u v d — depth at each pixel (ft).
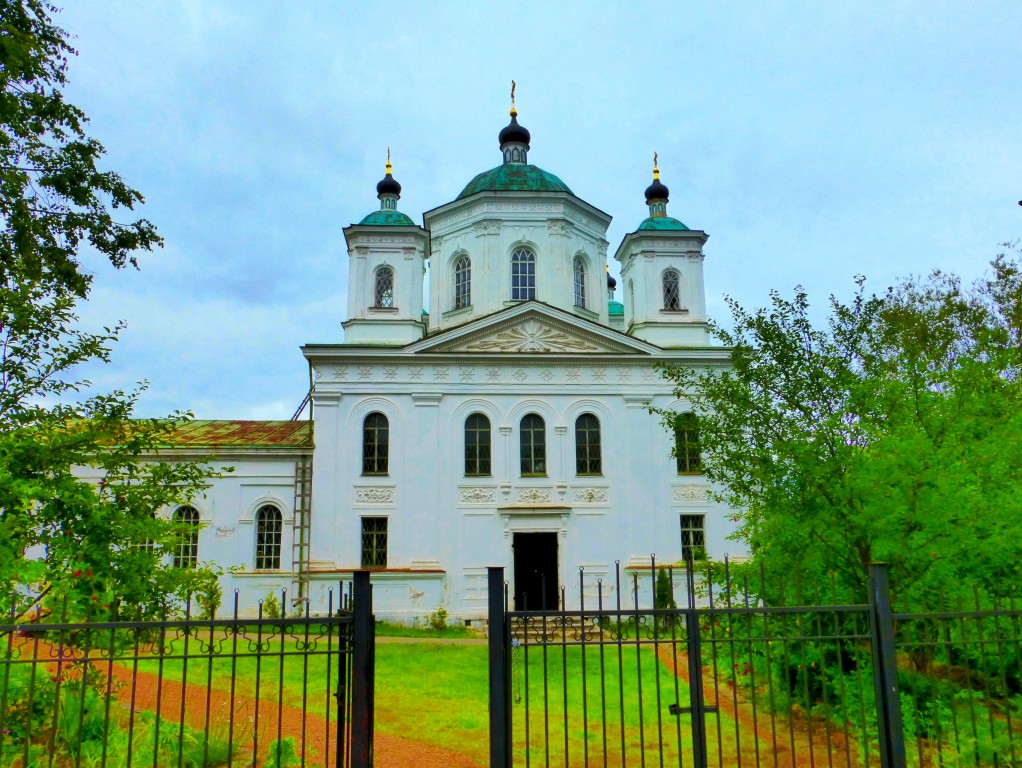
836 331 45.37
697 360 100.48
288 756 32.24
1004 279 92.12
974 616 29.09
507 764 24.93
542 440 98.63
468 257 112.16
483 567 94.38
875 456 39.91
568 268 109.91
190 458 97.66
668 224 110.32
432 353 98.07
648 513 96.78
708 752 36.11
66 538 33.71
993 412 43.60
